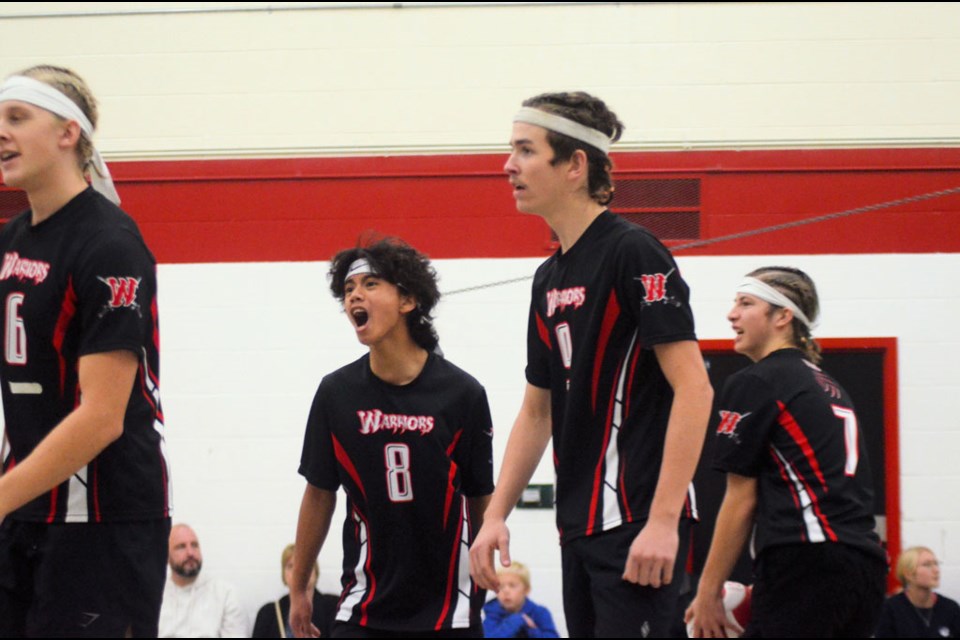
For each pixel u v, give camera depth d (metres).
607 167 6.18
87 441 5.32
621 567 5.71
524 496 14.82
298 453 15.29
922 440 15.00
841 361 15.24
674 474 5.55
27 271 5.62
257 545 15.16
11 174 5.59
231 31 15.66
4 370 5.73
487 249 15.33
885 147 15.17
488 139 15.39
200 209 15.59
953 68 15.14
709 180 15.25
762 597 7.23
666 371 5.73
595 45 15.35
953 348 15.03
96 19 15.70
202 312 15.48
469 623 7.53
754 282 8.18
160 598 5.75
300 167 15.54
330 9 15.57
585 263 6.02
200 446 15.30
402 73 15.49
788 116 15.24
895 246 15.12
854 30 15.23
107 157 15.62
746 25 15.28
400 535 7.45
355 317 7.45
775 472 7.34
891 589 14.81
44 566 5.59
